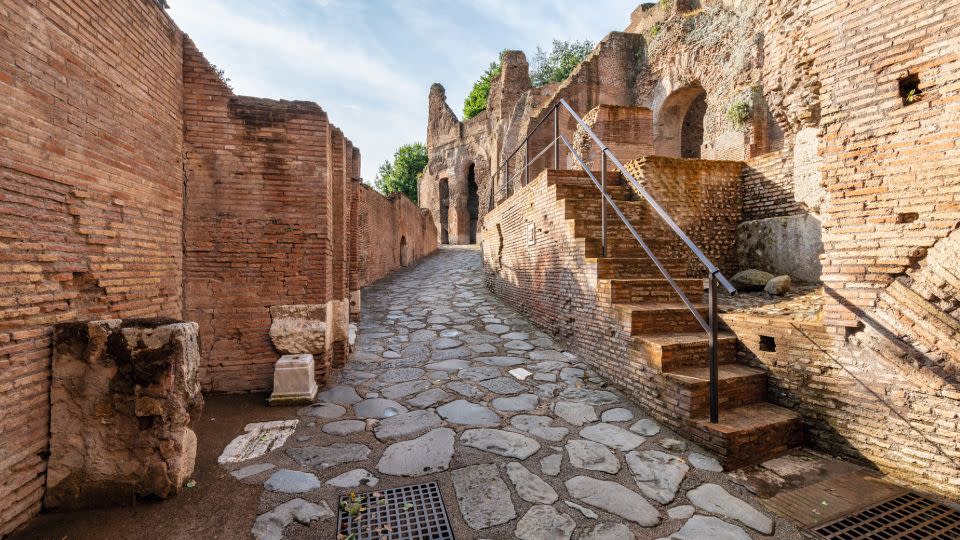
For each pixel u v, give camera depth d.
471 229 30.20
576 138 10.70
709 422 3.36
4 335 2.16
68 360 2.47
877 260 3.17
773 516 2.56
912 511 2.66
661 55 15.51
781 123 6.00
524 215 7.70
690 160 7.20
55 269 2.53
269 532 2.31
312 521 2.40
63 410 2.46
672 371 3.80
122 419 2.51
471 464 3.03
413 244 18.00
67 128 2.63
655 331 4.36
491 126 22.56
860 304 3.25
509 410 3.96
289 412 3.90
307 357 4.28
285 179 4.43
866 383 3.23
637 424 3.73
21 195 2.29
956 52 2.78
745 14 11.59
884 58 3.12
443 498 2.64
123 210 3.19
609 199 4.92
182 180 4.13
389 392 4.41
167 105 3.83
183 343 2.63
